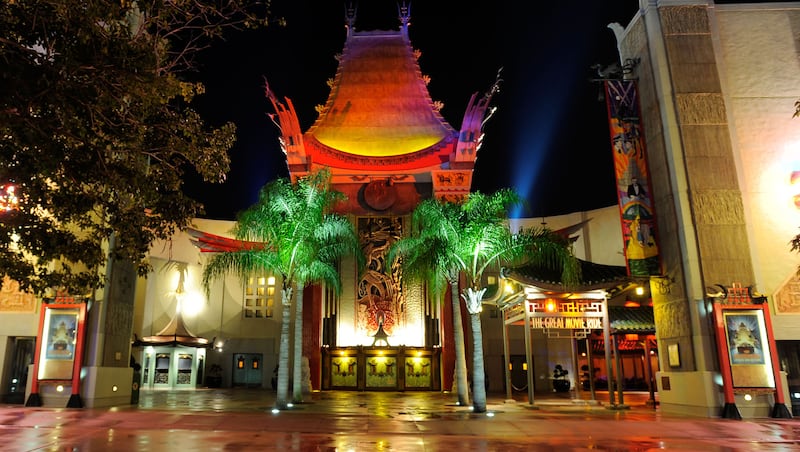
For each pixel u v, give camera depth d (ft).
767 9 71.26
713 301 62.03
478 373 64.03
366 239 107.45
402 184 109.81
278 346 120.06
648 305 82.89
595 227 117.08
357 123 113.29
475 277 66.64
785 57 69.82
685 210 65.21
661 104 68.59
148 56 33.40
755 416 59.26
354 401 79.46
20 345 75.00
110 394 70.18
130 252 38.52
